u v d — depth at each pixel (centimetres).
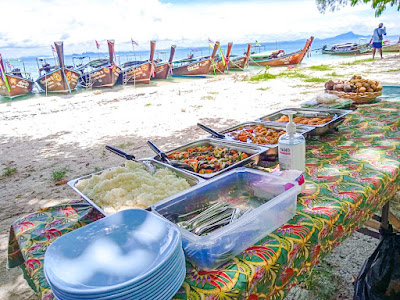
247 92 1111
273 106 825
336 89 333
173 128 699
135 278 75
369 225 242
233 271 97
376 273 143
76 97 1438
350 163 176
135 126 756
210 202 136
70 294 74
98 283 79
